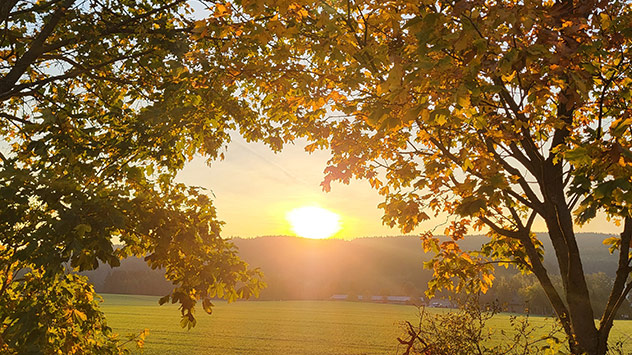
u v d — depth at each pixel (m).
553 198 6.46
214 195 6.02
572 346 6.33
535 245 8.56
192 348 42.62
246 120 8.24
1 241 4.34
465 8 3.58
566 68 4.11
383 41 5.91
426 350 4.51
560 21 4.32
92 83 8.03
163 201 5.46
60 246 4.27
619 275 6.58
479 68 3.71
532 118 5.56
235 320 72.88
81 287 7.12
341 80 5.68
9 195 4.15
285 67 5.83
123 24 6.85
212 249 5.71
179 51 6.63
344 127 7.88
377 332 59.41
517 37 4.25
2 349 4.88
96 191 4.63
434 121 3.69
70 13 6.78
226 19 5.32
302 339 51.75
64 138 5.50
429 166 6.75
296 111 7.62
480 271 8.62
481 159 5.59
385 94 4.37
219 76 6.10
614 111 6.27
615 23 4.93
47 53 7.40
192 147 8.02
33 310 5.34
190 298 5.45
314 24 6.01
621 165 3.83
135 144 5.90
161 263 5.48
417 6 4.45
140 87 7.70
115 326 59.25
